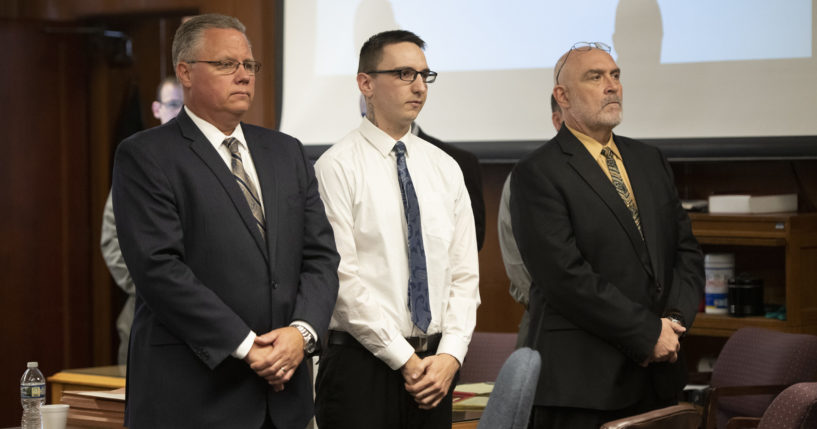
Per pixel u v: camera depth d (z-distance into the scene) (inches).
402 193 172.7
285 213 156.2
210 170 151.8
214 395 146.9
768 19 268.2
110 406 179.5
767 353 223.0
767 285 277.1
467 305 175.0
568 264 190.5
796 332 248.2
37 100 374.9
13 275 373.7
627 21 285.0
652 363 193.0
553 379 194.1
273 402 150.8
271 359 144.7
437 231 173.0
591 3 290.5
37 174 376.2
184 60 156.7
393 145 175.5
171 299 143.7
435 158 181.0
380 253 169.5
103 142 381.1
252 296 149.5
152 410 146.2
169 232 146.7
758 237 252.7
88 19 374.3
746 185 283.0
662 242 196.9
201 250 149.1
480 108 305.0
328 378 169.8
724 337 284.2
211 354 143.7
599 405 189.2
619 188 199.6
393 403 167.6
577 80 201.8
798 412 144.7
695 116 276.1
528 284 217.6
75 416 182.9
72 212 380.8
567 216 195.2
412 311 167.9
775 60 267.4
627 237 193.6
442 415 169.8
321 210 164.2
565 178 196.2
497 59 303.1
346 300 166.1
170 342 147.3
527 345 202.5
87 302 383.6
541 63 297.6
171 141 152.7
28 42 372.8
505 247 221.5
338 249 169.5
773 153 266.1
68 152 379.9
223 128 157.2
